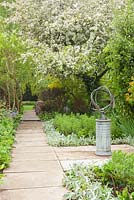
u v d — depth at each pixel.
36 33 12.36
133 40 8.31
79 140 7.75
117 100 8.90
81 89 13.09
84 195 3.81
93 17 11.21
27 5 12.48
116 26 8.54
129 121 8.30
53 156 6.30
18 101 14.95
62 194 4.04
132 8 8.84
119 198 3.64
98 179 4.41
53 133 8.94
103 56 10.70
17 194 4.06
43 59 11.38
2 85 14.24
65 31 11.58
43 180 4.64
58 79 12.70
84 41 11.61
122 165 4.12
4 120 9.85
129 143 7.64
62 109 14.27
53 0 12.13
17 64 12.96
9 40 12.35
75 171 4.67
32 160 5.95
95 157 6.15
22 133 10.00
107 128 6.36
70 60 10.90
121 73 8.45
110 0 11.37
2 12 16.06
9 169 5.29
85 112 12.62
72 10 11.65
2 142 7.01
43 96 15.75
